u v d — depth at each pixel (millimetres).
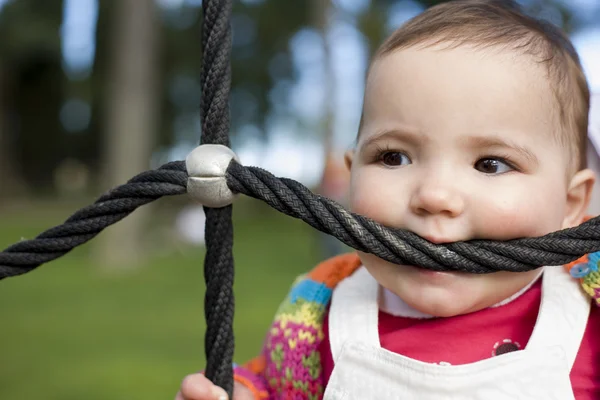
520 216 890
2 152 17922
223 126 967
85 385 3137
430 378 919
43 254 964
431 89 911
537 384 901
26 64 17766
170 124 18234
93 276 7121
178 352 3777
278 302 5125
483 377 907
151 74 8250
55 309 5184
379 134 950
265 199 909
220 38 965
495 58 918
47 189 20094
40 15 16156
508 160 903
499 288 925
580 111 1036
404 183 923
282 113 19547
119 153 8086
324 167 7500
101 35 15000
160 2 10406
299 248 9641
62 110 19562
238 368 1201
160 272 7430
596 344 972
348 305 1097
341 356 1005
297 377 1113
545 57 957
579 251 859
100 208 958
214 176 918
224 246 959
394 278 938
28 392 3066
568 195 1033
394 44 985
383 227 890
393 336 1030
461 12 1019
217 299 966
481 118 895
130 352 3770
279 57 18219
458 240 890
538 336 947
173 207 15078
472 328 989
